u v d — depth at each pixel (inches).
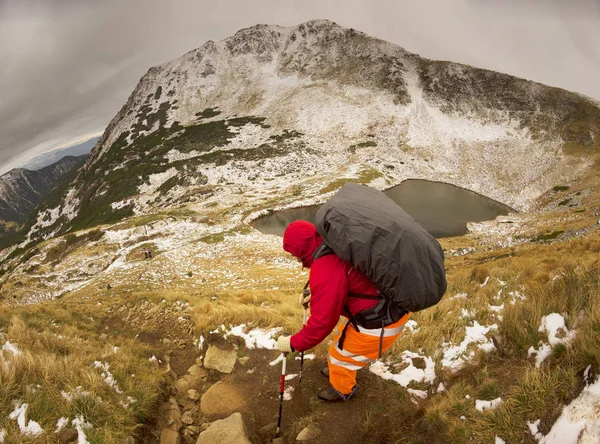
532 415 128.1
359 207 121.6
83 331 340.5
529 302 194.7
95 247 1936.5
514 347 171.3
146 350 261.7
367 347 140.1
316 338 134.1
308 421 173.5
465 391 156.2
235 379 227.9
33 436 148.1
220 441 171.5
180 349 292.2
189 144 4781.0
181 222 2230.6
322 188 3031.5
